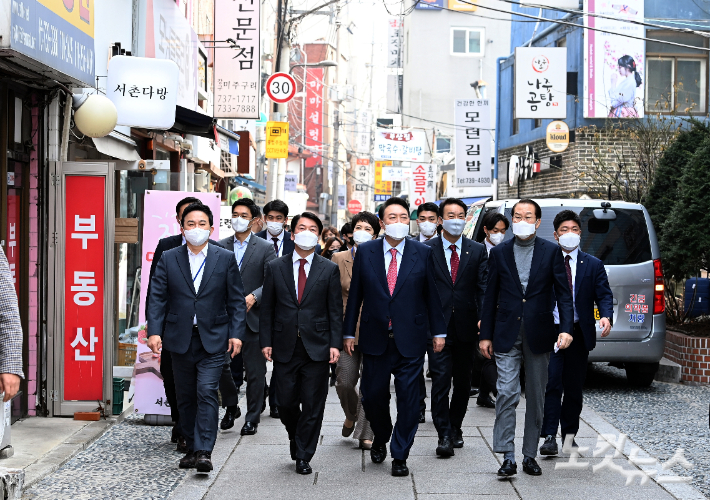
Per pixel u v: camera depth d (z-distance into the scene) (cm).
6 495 489
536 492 561
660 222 1197
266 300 624
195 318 606
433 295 618
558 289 608
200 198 782
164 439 717
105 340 779
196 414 621
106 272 776
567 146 1995
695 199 1022
